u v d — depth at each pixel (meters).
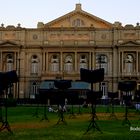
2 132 28.53
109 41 120.12
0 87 30.50
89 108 77.62
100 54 120.50
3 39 120.69
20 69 120.06
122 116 51.19
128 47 118.31
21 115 52.78
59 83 43.16
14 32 120.94
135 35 119.56
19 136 26.42
